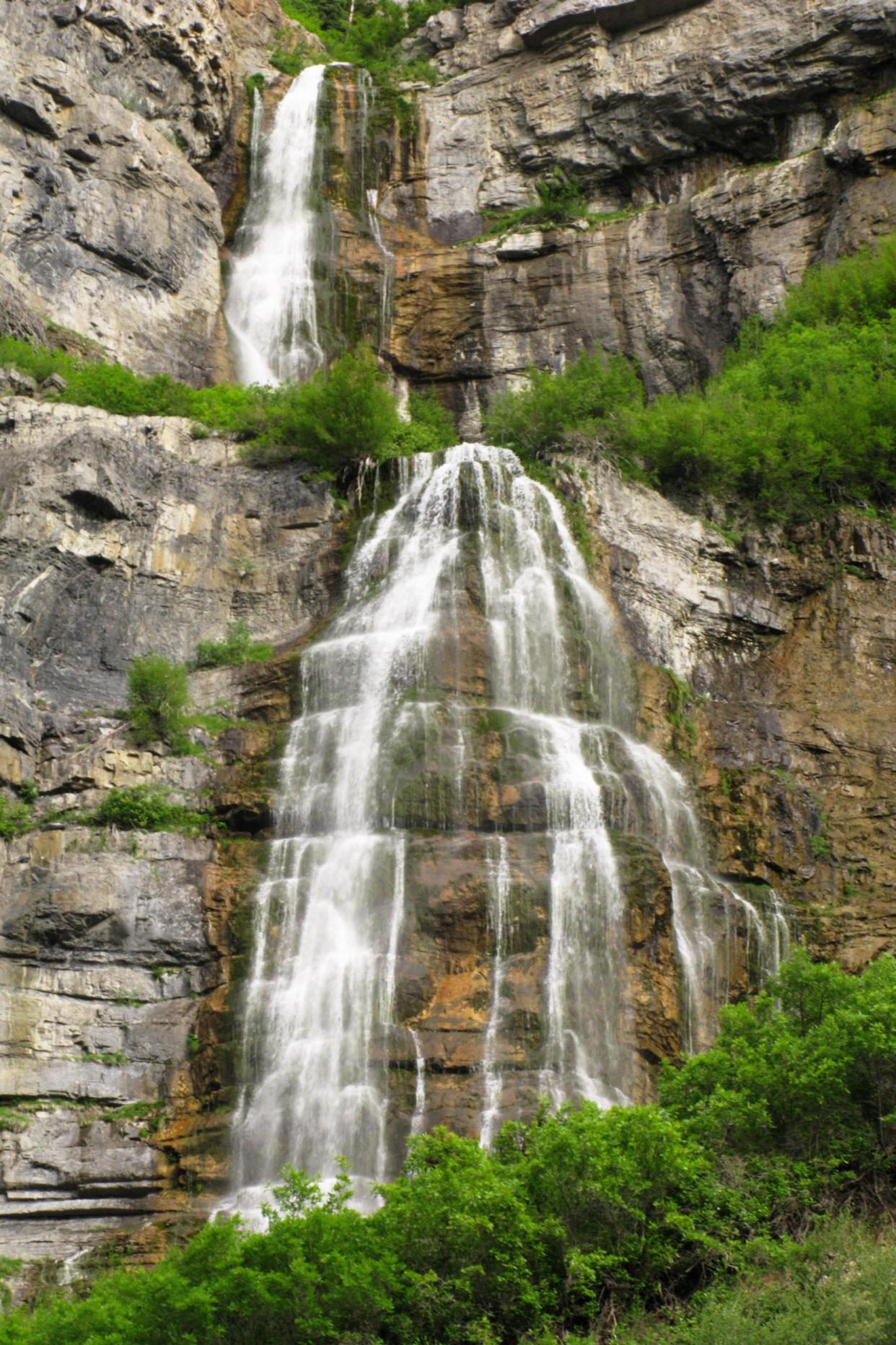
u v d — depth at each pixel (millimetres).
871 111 54219
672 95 59625
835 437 45531
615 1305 22688
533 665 37656
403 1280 22172
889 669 41688
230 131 62781
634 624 40812
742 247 55875
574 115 61594
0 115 51812
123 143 54688
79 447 40156
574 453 44500
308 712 37312
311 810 34875
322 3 74625
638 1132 23672
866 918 36562
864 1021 25203
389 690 36281
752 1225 23531
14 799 34531
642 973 31859
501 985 30875
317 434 42750
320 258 60281
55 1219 29875
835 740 39906
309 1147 29906
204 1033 32031
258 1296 21312
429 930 31375
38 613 38125
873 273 51906
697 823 36938
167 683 36438
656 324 56844
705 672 41594
